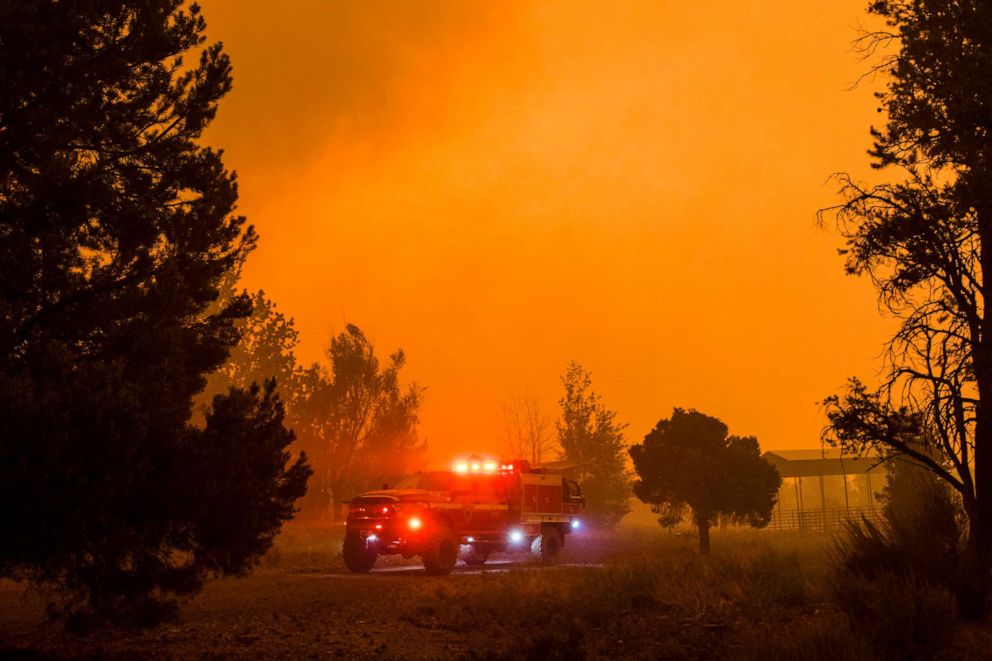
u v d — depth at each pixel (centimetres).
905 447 1387
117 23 1021
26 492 704
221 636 1071
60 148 964
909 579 1106
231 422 909
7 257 901
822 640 845
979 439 1318
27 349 839
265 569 2031
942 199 1312
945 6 1280
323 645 1012
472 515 2069
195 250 1063
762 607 1209
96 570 805
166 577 846
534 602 1303
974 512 1296
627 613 1228
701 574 1444
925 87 1297
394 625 1165
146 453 823
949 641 935
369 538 1941
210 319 1111
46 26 938
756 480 2620
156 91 1072
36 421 721
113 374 796
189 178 1078
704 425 2748
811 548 2444
